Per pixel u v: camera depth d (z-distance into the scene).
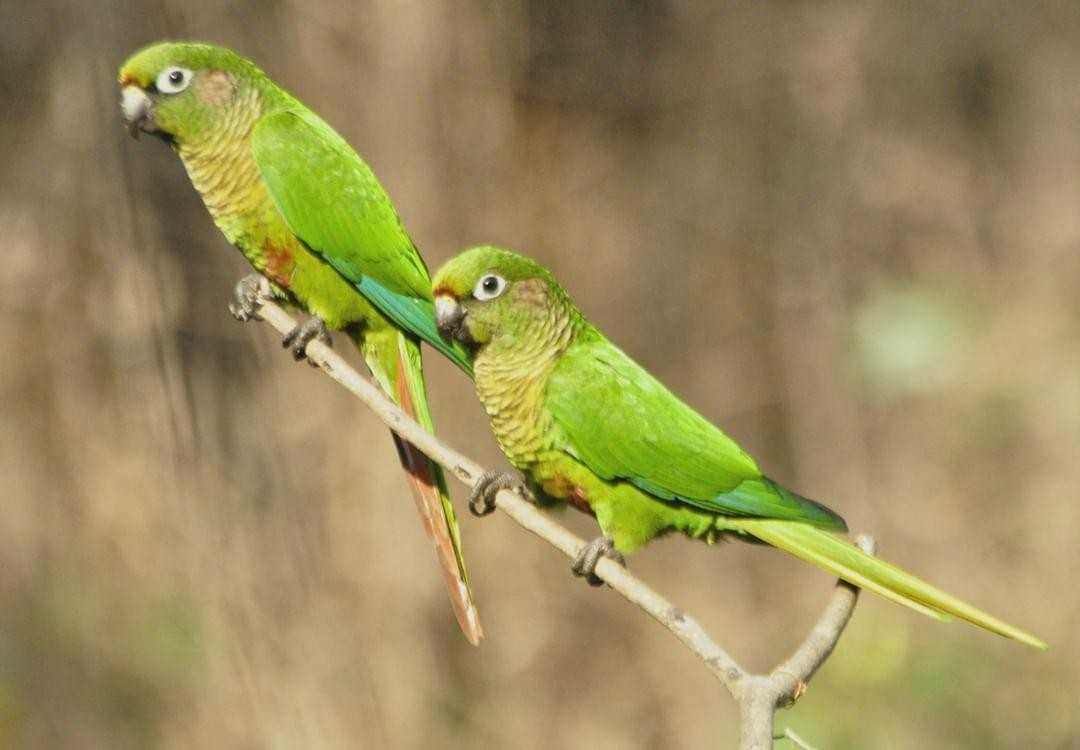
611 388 7.26
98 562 13.42
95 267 13.95
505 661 13.63
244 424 13.26
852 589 6.38
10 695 13.02
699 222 16.58
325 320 8.26
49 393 13.95
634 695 13.73
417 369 8.23
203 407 13.13
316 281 8.18
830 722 12.81
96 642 13.05
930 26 17.52
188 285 13.66
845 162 16.95
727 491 7.11
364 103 14.79
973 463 15.29
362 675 12.67
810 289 16.33
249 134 8.19
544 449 7.38
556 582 14.02
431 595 13.35
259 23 14.70
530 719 13.44
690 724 13.61
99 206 13.78
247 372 13.50
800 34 17.34
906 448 15.38
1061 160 17.11
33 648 13.25
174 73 8.12
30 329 14.01
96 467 13.62
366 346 8.31
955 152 17.19
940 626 13.61
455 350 7.93
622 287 16.09
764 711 5.41
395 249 8.11
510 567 13.96
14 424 13.99
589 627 13.97
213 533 12.56
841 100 17.11
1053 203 16.94
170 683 12.66
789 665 5.76
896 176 17.00
